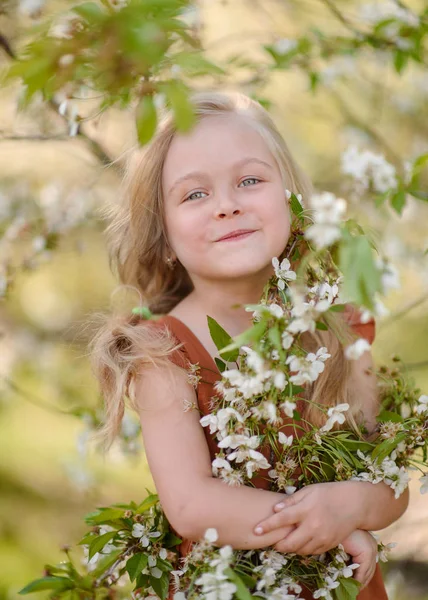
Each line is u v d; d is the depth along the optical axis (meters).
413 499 2.50
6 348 3.41
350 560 1.36
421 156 1.54
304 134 3.28
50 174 2.96
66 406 3.07
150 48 0.90
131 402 1.37
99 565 1.33
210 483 1.26
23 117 2.08
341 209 0.92
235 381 1.08
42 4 1.79
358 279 0.89
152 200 1.50
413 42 1.95
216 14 2.71
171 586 1.36
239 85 2.06
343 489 1.29
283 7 2.69
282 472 1.28
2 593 3.09
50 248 2.29
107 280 3.82
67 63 0.95
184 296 1.75
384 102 2.98
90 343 1.53
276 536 1.23
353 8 2.47
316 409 1.46
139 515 1.34
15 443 4.10
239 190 1.37
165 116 1.49
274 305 1.10
